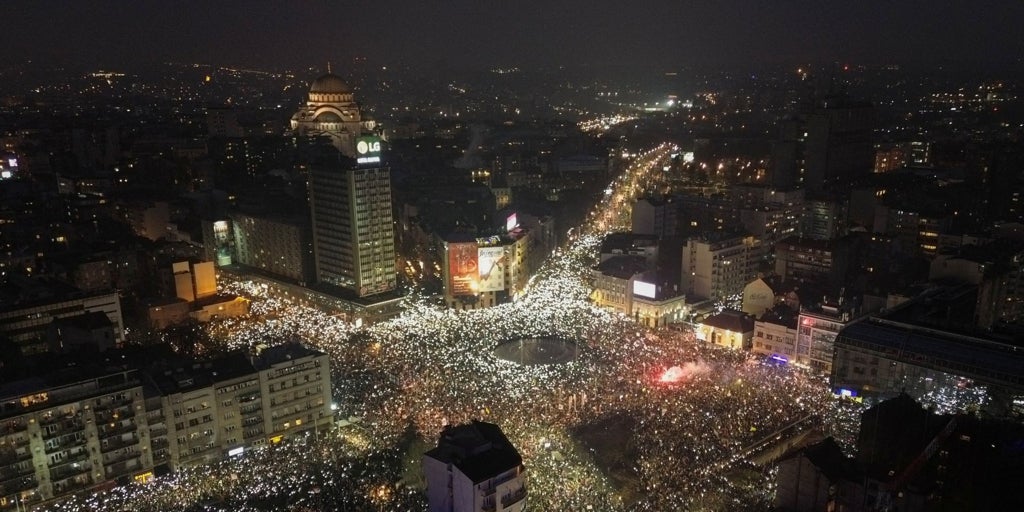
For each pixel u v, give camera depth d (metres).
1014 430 129.12
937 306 188.00
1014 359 151.38
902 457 121.56
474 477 106.38
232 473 135.00
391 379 173.50
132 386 140.88
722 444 138.00
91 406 137.00
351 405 165.38
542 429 145.00
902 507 111.69
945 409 153.12
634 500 122.44
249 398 152.88
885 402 134.62
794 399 160.12
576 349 196.62
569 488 123.75
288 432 158.25
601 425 149.88
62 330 186.00
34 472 132.25
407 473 132.50
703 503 119.62
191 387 147.50
